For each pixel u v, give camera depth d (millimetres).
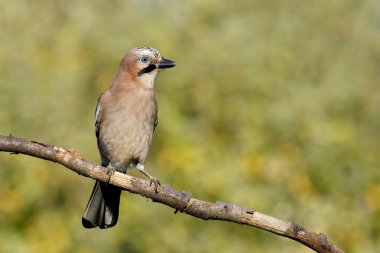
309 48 16891
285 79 15992
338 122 15938
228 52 15719
